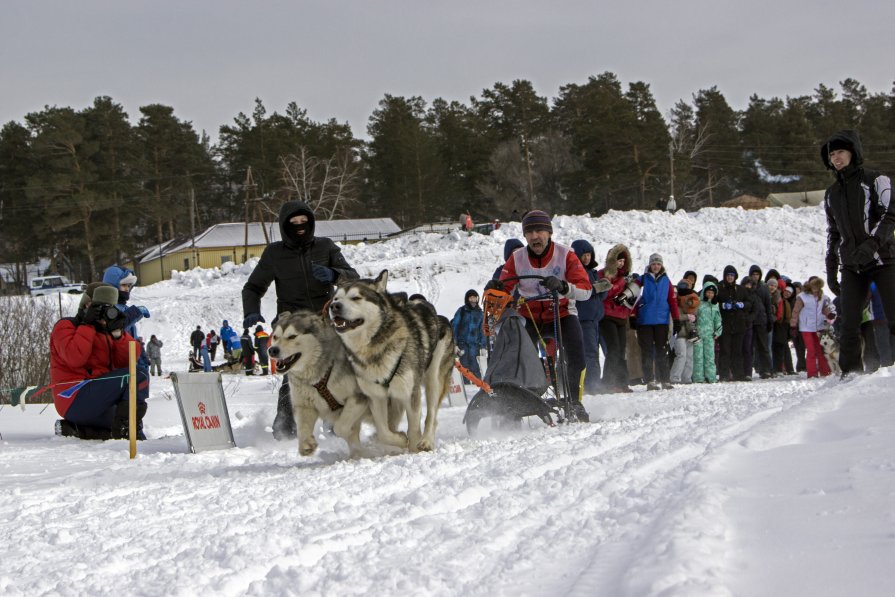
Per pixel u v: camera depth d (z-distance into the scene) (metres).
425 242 40.06
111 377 8.45
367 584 2.59
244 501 4.21
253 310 7.46
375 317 5.84
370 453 6.29
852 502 2.63
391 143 75.00
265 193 71.38
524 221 7.41
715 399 8.67
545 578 2.50
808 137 78.25
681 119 81.75
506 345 7.18
